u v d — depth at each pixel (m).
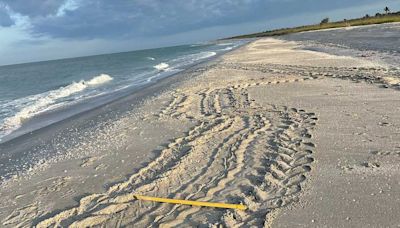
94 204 4.89
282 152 5.78
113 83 21.86
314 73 13.33
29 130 10.70
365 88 9.62
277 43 44.72
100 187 5.45
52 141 8.87
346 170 4.89
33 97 18.22
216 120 8.28
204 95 11.60
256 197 4.47
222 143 6.62
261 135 6.77
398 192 4.18
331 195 4.29
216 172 5.39
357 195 4.23
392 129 6.23
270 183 4.77
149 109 10.55
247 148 6.18
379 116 7.03
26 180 6.18
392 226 3.60
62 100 16.47
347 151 5.53
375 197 4.13
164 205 4.58
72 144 8.10
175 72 23.97
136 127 8.61
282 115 7.98
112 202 4.84
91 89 19.67
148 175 5.64
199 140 6.94
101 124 9.70
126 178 5.64
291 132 6.71
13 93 21.11
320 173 4.90
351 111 7.60
